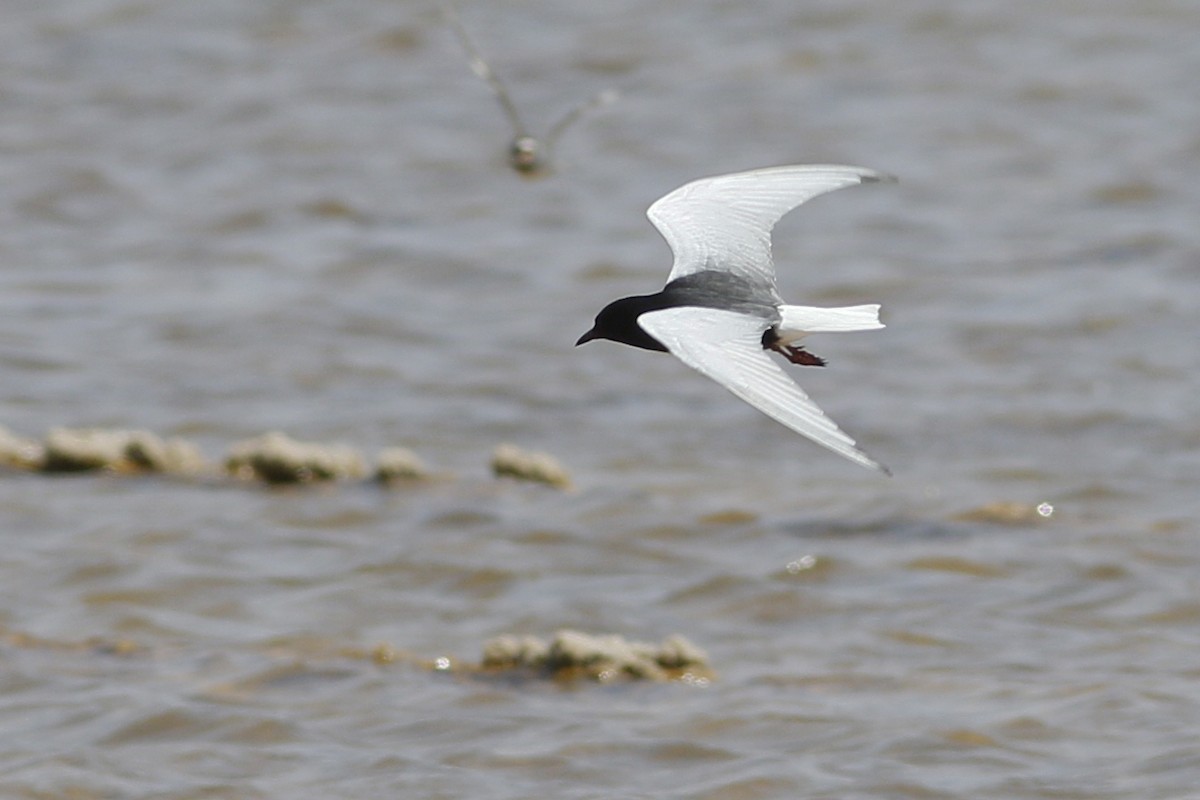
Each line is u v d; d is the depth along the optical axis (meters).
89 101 32.59
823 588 15.33
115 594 14.98
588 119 31.95
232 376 21.39
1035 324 23.05
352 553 15.98
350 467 18.11
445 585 15.41
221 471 18.11
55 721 12.64
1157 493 17.59
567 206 28.38
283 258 26.05
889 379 21.42
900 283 24.92
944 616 14.72
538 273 25.55
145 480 17.81
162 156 30.22
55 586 15.12
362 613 14.81
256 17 37.00
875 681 13.41
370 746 12.27
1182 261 25.23
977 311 23.66
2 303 23.78
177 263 25.78
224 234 27.02
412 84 33.69
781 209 7.88
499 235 27.08
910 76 33.88
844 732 12.41
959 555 15.95
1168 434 19.25
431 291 24.80
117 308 23.72
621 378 21.58
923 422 19.91
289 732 12.49
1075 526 16.66
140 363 21.73
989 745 12.16
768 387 6.25
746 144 30.88
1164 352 21.94
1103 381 21.03
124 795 11.60
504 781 11.76
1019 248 26.12
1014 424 19.73
